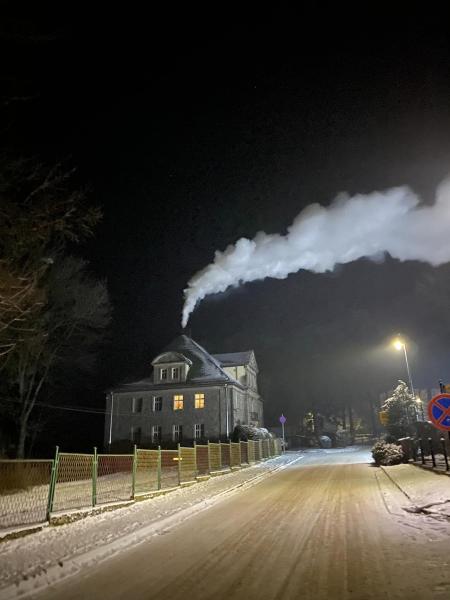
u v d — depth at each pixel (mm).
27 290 15141
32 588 5840
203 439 40875
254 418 50219
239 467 27641
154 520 10477
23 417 29703
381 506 10812
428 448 21938
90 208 15695
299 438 60094
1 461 9148
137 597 5410
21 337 23703
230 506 12711
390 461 22516
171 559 7094
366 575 5645
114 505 12023
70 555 7277
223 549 7562
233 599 5168
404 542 7078
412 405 31750
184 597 5332
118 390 44344
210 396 42156
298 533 8406
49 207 14992
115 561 7133
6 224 14906
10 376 28891
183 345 48375
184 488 17391
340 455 38750
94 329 34438
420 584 5168
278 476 22406
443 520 8422
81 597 5488
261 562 6609
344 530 8367
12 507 10344
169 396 43094
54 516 9586
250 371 51125
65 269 29922
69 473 10609
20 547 7715
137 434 42875
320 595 5086
